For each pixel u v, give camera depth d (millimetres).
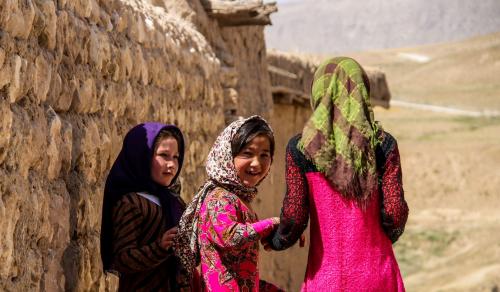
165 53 7332
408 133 60062
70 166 4730
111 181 4297
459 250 36188
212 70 9203
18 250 3922
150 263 4070
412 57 113875
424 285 31250
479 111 70688
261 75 11930
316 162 3832
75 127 4891
